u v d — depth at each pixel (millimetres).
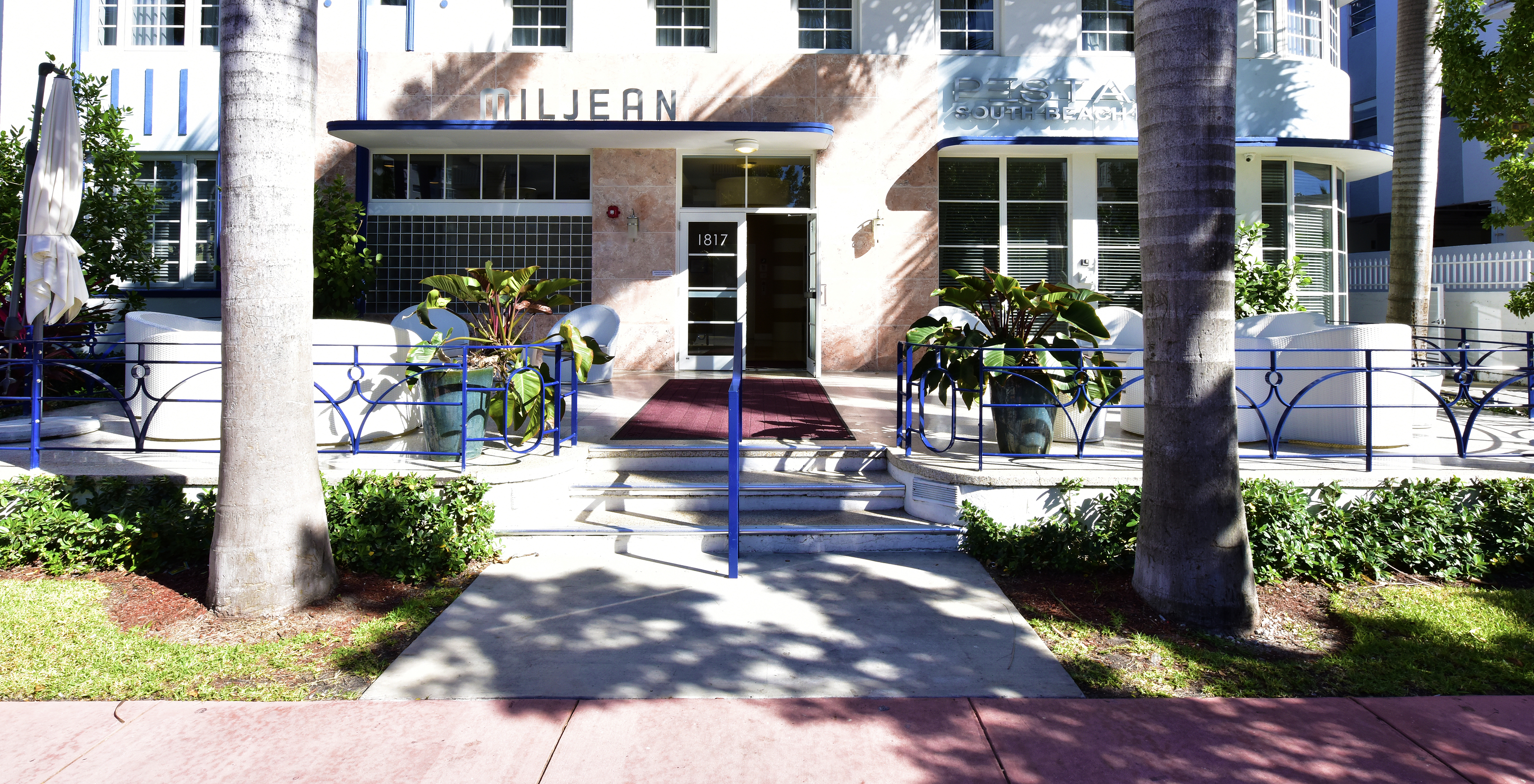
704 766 2939
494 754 3004
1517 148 8570
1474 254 12781
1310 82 11781
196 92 11586
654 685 3547
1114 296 11812
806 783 2848
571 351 6289
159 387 6047
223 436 4160
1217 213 4113
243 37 3947
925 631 4113
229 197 4047
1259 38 11812
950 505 5336
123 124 11555
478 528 4961
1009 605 4434
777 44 11781
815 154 11789
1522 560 4801
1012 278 5711
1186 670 3729
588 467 6160
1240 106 11711
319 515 4348
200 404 6078
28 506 4805
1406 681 3623
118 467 5277
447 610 4316
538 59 11680
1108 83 11742
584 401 8734
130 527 4672
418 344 6691
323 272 10695
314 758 2965
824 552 5242
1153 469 4348
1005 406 5445
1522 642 3975
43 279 7129
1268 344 6246
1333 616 4312
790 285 13500
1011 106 11734
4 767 2875
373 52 11656
